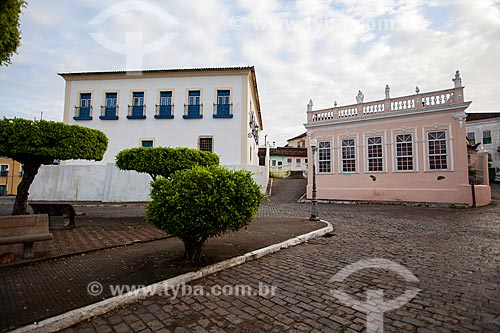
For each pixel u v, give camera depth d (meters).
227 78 21.73
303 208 14.38
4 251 5.35
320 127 19.62
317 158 19.58
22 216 4.78
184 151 9.15
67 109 22.36
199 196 4.30
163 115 21.81
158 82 22.17
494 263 4.89
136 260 4.92
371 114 17.53
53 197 17.53
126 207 14.51
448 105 15.04
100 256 5.21
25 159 8.02
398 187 16.50
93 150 8.23
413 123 16.22
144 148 9.05
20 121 7.20
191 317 3.06
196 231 4.48
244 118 21.39
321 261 5.14
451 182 14.92
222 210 4.42
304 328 2.82
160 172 8.93
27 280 3.96
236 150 21.28
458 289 3.76
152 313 3.15
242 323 2.93
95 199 17.34
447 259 5.18
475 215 11.17
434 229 8.29
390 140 16.92
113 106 22.38
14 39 2.91
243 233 7.39
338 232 7.99
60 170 17.70
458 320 2.93
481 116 37.72
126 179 17.25
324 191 18.88
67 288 3.67
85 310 3.04
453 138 14.99
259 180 20.92
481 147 18.14
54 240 6.44
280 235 7.10
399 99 16.83
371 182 17.41
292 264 4.96
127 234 7.24
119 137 21.98
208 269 4.43
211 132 21.55
